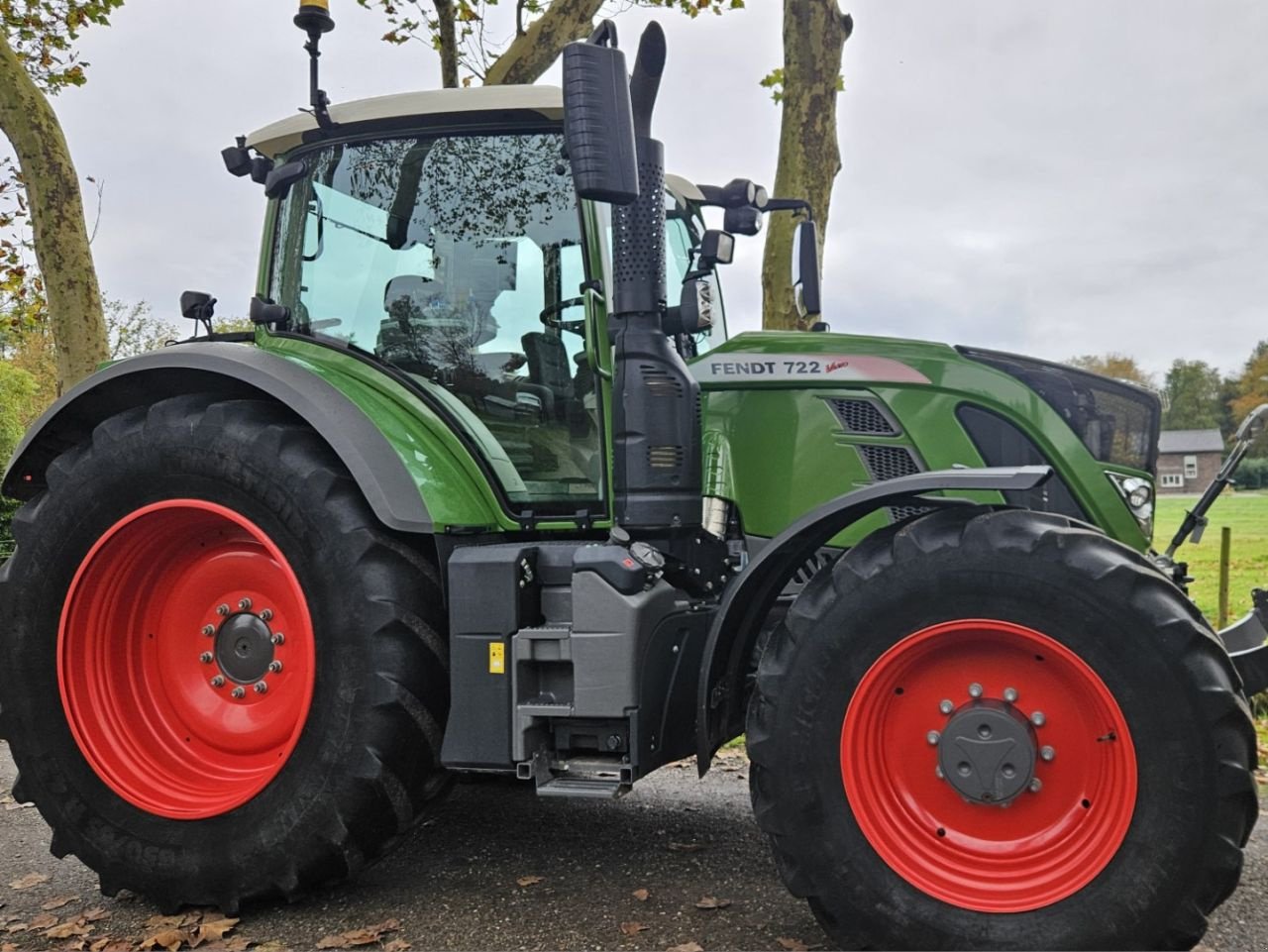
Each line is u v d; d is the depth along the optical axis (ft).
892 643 8.20
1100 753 7.86
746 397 10.66
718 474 10.51
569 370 10.57
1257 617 9.51
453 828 12.24
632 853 11.28
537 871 10.74
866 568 8.34
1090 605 7.68
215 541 10.66
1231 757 7.37
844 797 8.22
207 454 10.12
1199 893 7.35
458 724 9.52
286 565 9.84
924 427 10.21
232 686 10.56
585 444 10.52
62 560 10.58
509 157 10.73
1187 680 7.45
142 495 10.41
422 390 10.64
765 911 9.55
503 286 10.77
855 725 8.28
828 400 10.48
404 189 11.02
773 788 8.41
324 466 9.89
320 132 11.22
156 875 9.89
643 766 9.16
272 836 9.56
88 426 11.71
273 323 11.46
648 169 9.64
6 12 29.60
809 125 22.95
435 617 9.81
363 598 9.53
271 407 10.53
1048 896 7.73
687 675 9.75
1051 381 10.12
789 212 22.84
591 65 8.60
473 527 10.08
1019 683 8.11
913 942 7.95
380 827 9.65
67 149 27.04
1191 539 10.43
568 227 10.56
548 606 9.71
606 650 9.13
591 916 9.49
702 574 10.28
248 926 9.56
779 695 8.44
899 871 8.06
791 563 9.43
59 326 26.91
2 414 47.78
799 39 22.81
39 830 12.80
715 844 11.57
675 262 12.86
